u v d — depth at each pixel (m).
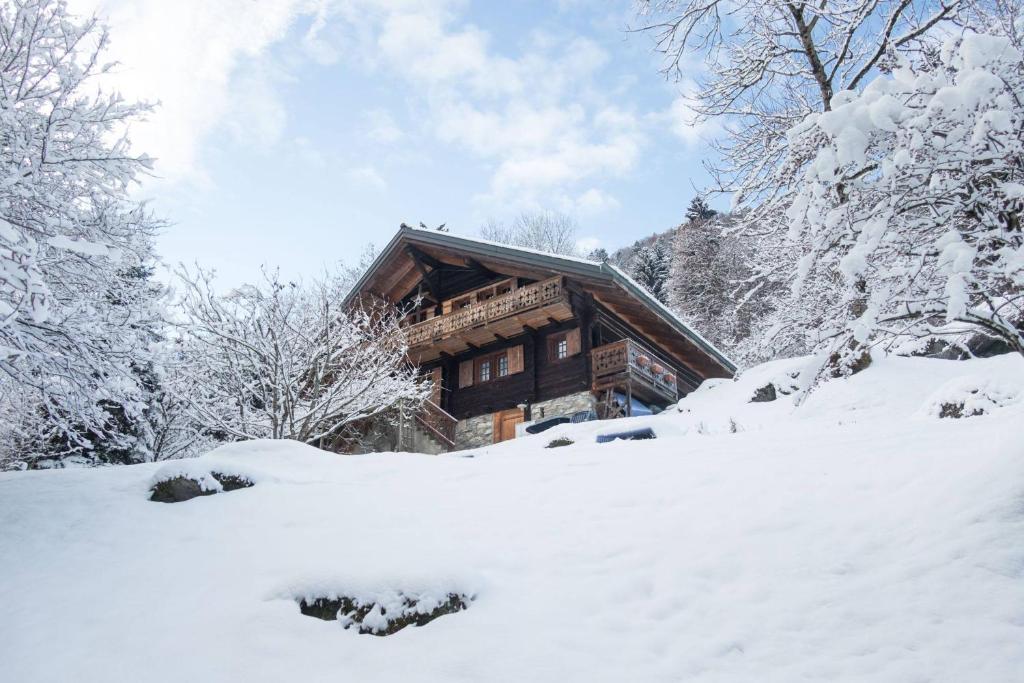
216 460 8.19
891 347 5.28
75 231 8.50
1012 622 3.82
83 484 8.18
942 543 4.71
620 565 5.38
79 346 7.65
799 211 5.00
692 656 4.07
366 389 14.80
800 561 4.99
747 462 7.39
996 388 10.13
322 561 5.59
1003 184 4.47
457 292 24.45
